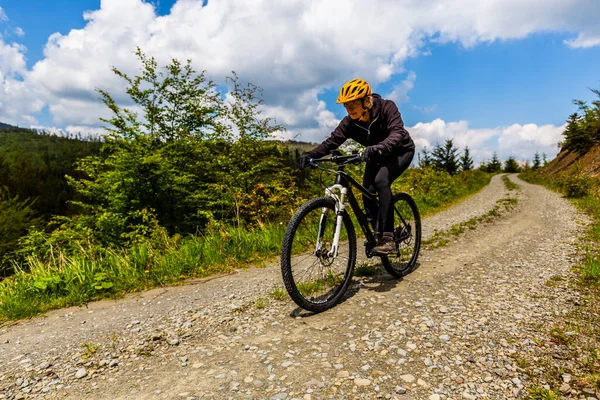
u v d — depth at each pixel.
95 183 11.15
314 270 3.49
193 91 12.03
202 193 11.02
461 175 32.78
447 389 1.86
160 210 11.06
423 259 4.71
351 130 3.43
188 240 5.70
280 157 11.08
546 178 32.19
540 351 2.19
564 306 2.89
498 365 2.07
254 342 2.45
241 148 10.62
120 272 4.27
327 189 3.06
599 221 7.86
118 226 9.98
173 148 11.93
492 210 10.84
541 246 5.44
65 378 2.15
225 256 5.07
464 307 2.94
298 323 2.74
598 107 25.64
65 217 10.69
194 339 2.57
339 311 2.95
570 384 1.86
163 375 2.11
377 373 2.01
